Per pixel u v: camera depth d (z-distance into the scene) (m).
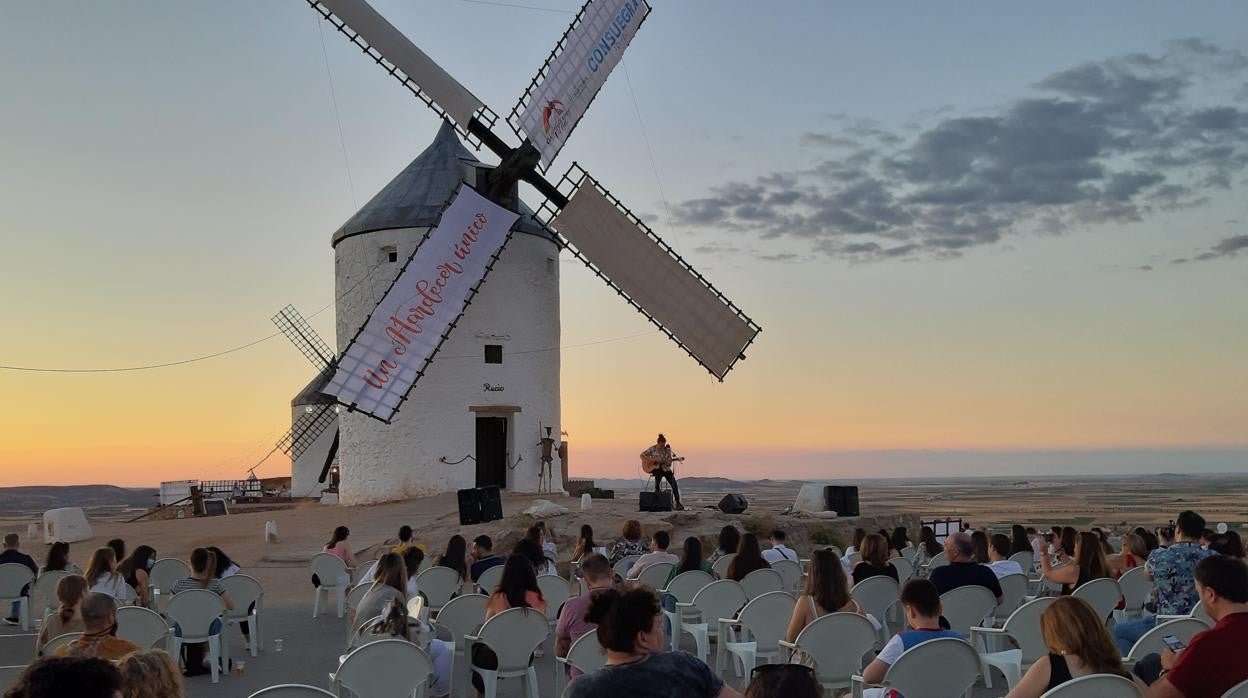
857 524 28.06
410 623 9.77
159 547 27.05
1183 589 9.75
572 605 8.91
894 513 30.11
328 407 49.88
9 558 16.34
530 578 9.98
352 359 28.00
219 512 43.22
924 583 7.71
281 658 13.40
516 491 33.06
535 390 33.91
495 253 29.78
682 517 26.25
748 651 10.45
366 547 24.64
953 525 30.39
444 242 29.25
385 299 28.52
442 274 29.09
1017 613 9.42
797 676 4.69
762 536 25.83
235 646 14.30
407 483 32.22
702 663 5.29
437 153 34.97
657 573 13.77
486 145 29.80
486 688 9.81
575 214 30.08
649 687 5.06
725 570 14.77
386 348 28.33
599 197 30.39
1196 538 11.31
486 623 9.67
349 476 33.81
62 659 4.37
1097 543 11.55
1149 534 14.74
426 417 32.31
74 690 4.25
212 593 11.88
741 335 31.22
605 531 24.61
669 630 13.02
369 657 8.16
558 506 26.84
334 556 17.14
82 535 29.48
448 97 28.98
